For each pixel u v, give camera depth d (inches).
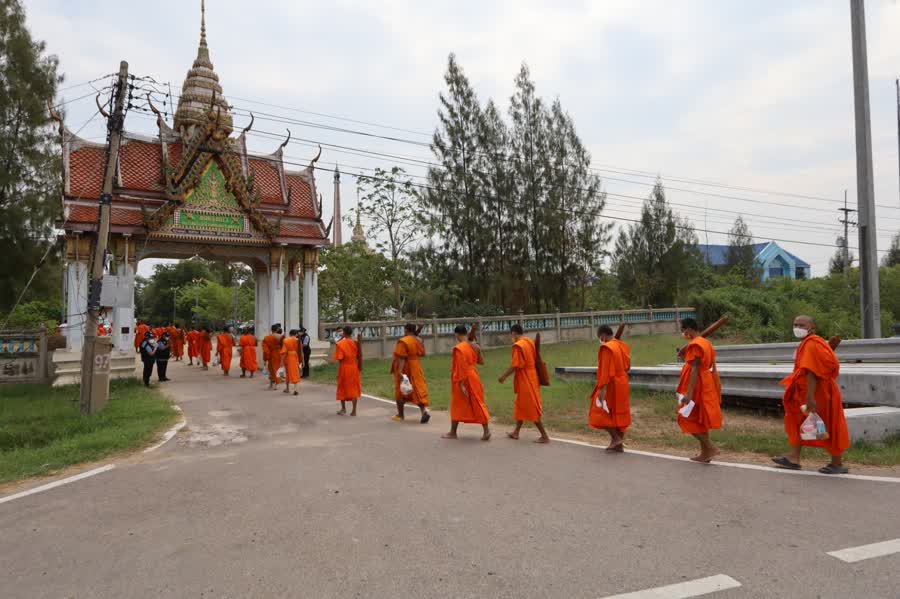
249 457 305.7
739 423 358.6
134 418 430.9
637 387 488.1
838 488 218.5
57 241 823.1
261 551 173.0
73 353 671.8
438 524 192.1
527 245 1146.7
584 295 1274.6
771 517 189.2
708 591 138.9
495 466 271.0
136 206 726.5
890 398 311.1
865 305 523.2
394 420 415.2
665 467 260.8
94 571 162.9
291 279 845.8
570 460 280.4
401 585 147.3
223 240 775.7
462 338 349.4
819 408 241.6
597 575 149.7
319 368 808.9
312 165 898.1
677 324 1279.5
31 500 237.6
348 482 247.8
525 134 1171.3
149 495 239.0
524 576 150.6
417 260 1079.6
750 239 1732.3
